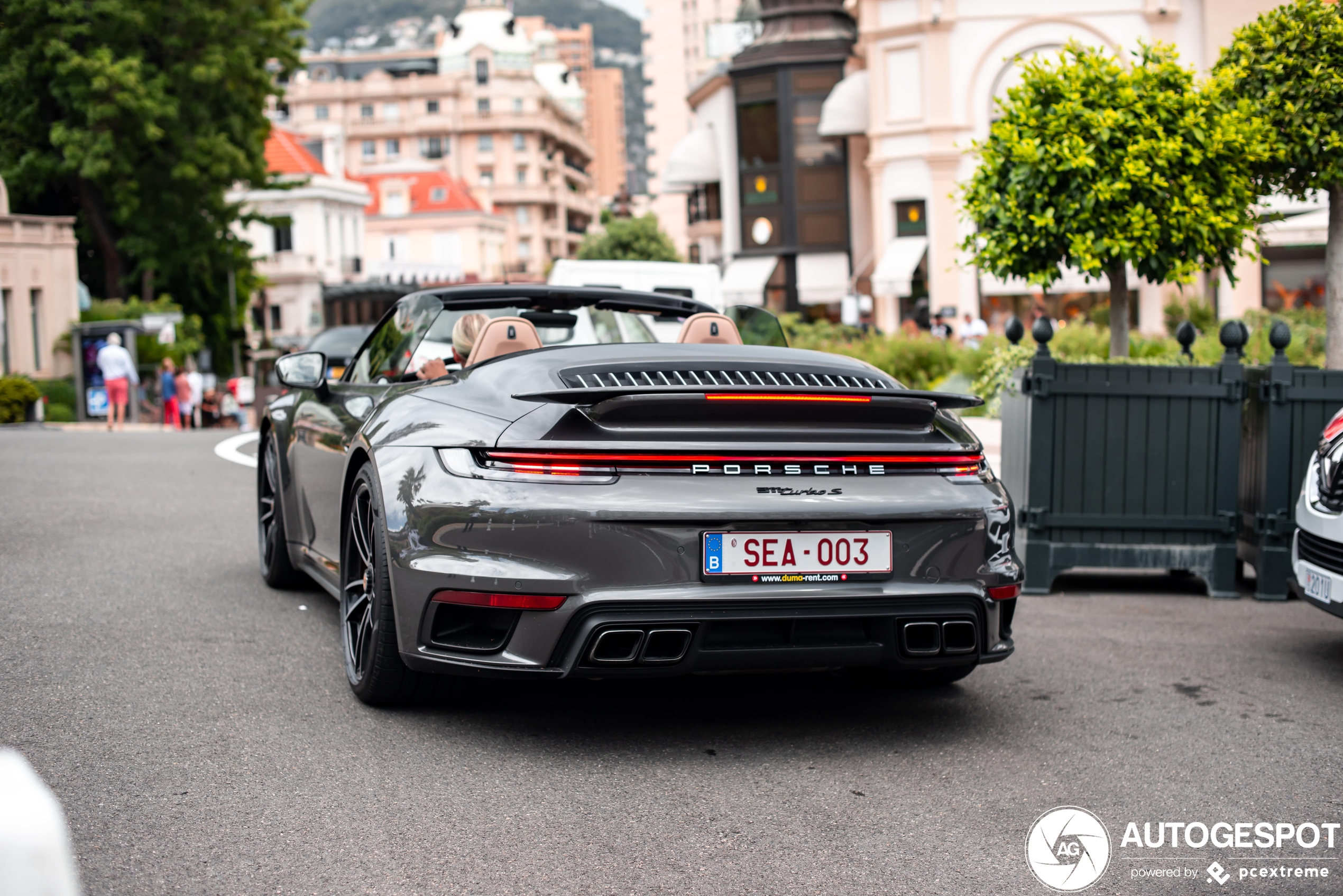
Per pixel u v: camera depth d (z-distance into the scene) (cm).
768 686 436
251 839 277
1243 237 835
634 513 327
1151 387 627
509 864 267
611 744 359
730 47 5878
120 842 273
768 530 336
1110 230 816
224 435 1692
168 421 2864
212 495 929
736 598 331
